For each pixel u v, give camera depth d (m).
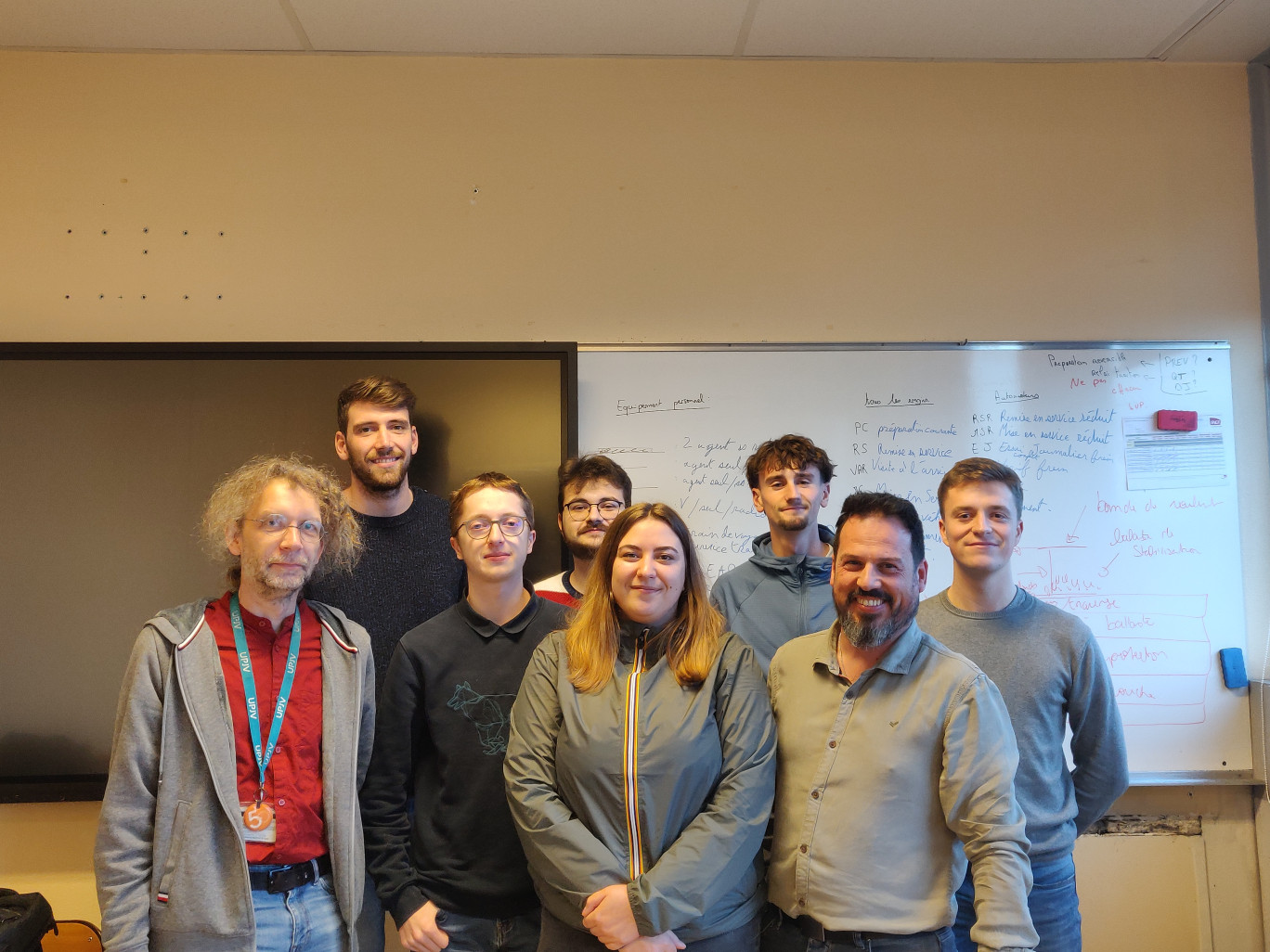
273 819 1.61
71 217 2.58
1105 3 2.44
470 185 2.64
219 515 1.75
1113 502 2.61
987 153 2.71
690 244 2.65
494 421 2.50
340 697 1.72
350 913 1.65
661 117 2.68
